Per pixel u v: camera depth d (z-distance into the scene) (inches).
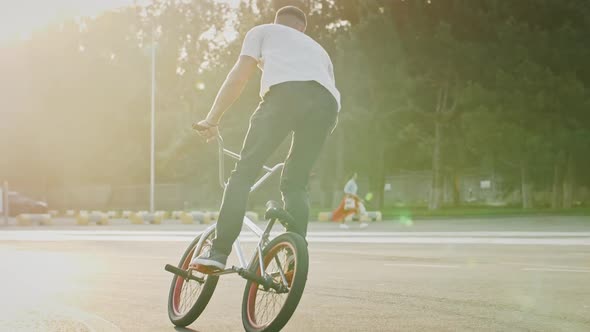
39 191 2839.6
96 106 2305.6
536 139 1467.8
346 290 281.9
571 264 398.3
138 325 202.5
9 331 182.2
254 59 178.1
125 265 399.5
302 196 179.5
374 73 1604.3
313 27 1729.8
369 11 1657.2
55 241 654.5
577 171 1785.2
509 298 258.2
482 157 1775.3
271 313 171.5
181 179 2655.0
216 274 179.5
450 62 1568.7
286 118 171.8
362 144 1679.4
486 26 1606.8
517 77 1536.7
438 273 349.4
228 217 174.4
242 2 1945.1
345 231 841.5
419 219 1222.3
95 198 2785.4
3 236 753.0
